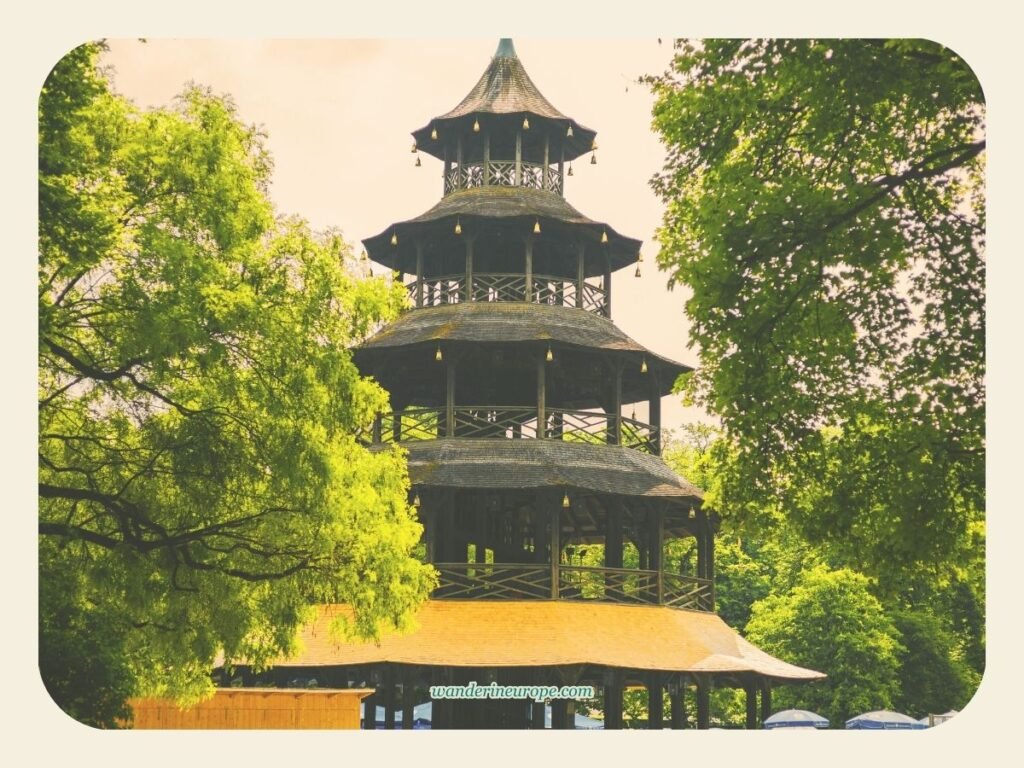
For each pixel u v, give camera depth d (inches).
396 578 1190.9
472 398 1886.1
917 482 1054.4
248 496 1131.3
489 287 1830.7
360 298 1144.8
